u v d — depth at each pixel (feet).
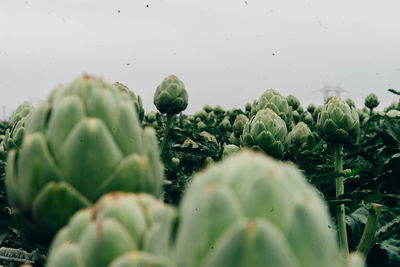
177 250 1.17
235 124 6.77
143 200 1.79
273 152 4.97
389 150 6.56
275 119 5.03
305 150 5.97
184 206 1.24
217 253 1.05
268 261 1.02
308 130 6.57
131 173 2.08
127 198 1.76
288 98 10.55
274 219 1.11
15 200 2.16
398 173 5.47
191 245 1.12
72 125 2.06
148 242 1.57
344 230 4.57
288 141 5.13
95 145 2.02
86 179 2.04
